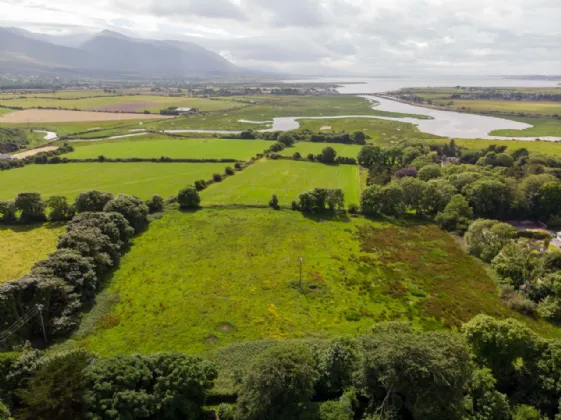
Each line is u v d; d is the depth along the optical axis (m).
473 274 65.25
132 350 44.81
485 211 90.19
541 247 71.88
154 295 55.91
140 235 76.44
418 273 65.19
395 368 33.75
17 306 45.38
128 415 31.70
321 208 92.00
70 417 31.41
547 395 35.91
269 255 69.62
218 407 36.53
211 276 61.69
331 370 37.84
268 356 35.78
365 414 34.97
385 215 91.50
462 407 33.66
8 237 73.06
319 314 53.09
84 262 53.69
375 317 52.88
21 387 33.53
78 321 48.53
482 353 39.56
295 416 33.72
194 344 46.34
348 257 70.19
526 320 52.94
